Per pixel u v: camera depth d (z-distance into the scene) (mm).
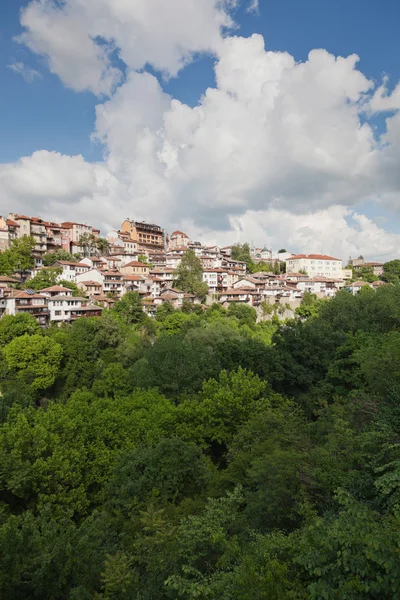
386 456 12086
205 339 51906
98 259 100188
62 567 11336
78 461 20828
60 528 13398
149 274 100688
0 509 15758
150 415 25359
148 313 77188
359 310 42688
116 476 19453
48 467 18969
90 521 14414
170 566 10805
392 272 127438
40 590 10820
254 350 33062
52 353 47625
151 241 148750
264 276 114562
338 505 11727
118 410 27016
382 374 19719
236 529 12367
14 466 18047
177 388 32781
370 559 7102
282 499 12742
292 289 105125
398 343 21641
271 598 6941
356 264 157625
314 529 8016
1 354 48469
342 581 6719
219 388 26938
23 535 11789
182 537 11516
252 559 8484
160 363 36094
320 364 31797
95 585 11852
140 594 10820
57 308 65000
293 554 8586
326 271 134375
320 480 13094
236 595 7406
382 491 9664
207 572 10078
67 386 48344
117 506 17531
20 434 20625
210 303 92062
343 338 34562
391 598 6645
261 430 19969
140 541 12539
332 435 15586
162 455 18500
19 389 42469
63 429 22734
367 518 7770
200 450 19469
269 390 28703
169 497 17000
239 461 17281
